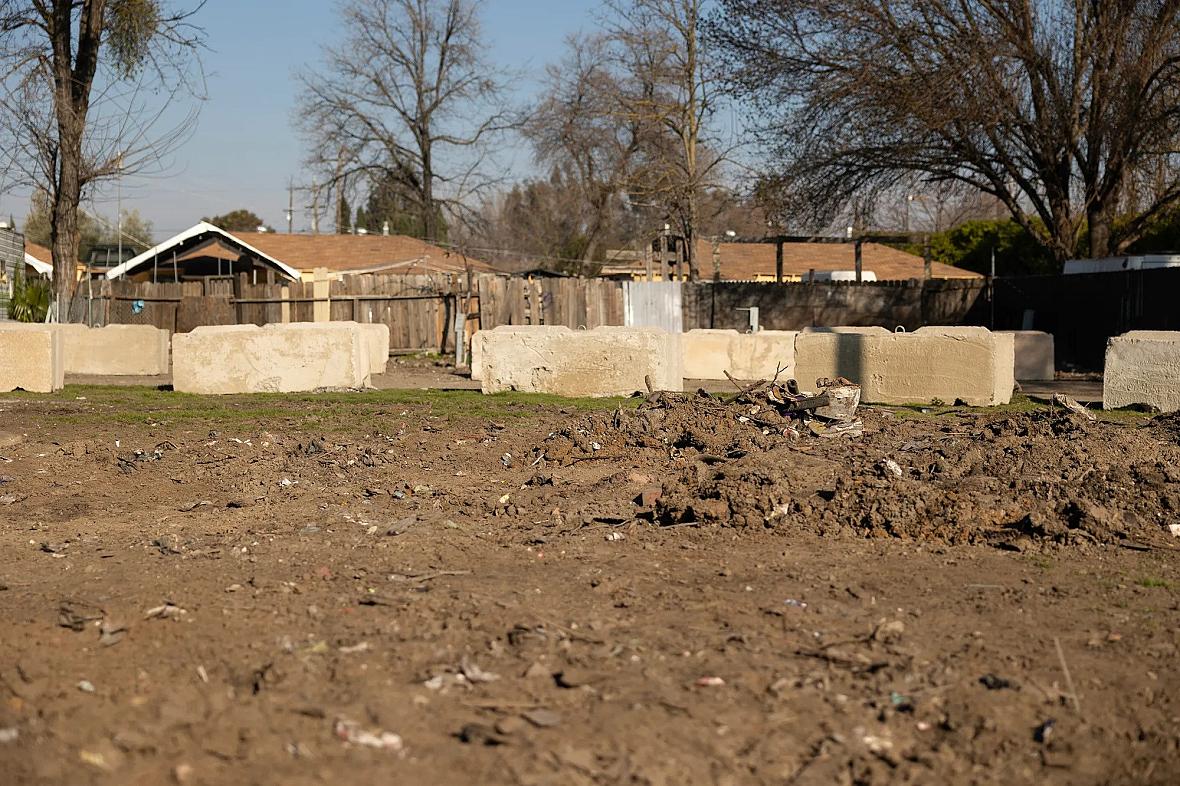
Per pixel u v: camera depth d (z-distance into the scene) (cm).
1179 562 681
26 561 709
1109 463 898
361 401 1568
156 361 2209
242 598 591
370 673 476
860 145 2969
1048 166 2894
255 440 1192
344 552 714
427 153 5500
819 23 2834
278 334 1719
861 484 794
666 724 431
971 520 747
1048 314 2641
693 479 852
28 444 1176
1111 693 465
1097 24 2719
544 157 5456
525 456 1080
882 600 596
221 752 400
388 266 3909
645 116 4141
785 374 2058
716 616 563
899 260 4794
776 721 438
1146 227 3059
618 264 4850
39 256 4984
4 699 445
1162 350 1429
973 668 492
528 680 472
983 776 400
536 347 1644
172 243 3294
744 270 4703
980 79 2678
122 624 540
